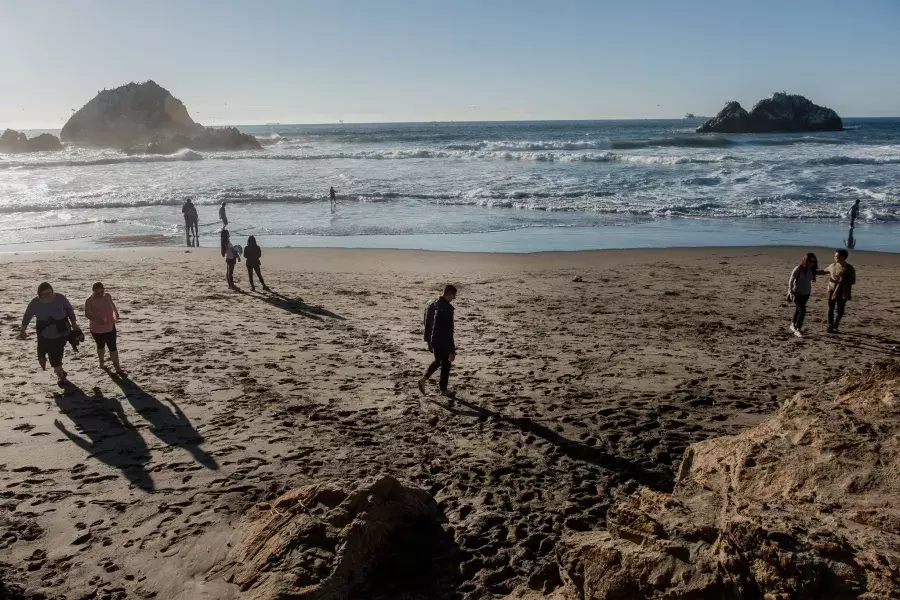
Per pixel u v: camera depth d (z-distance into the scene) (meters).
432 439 7.11
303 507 4.73
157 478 6.03
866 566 2.76
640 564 3.10
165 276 17.27
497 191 35.31
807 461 3.82
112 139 132.00
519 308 13.95
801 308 11.89
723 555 2.95
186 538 4.97
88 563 4.67
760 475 3.88
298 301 14.49
